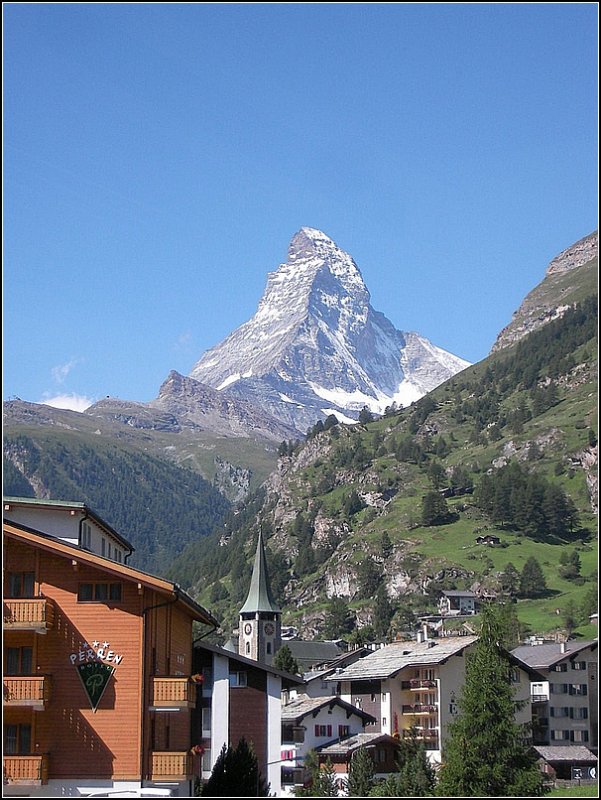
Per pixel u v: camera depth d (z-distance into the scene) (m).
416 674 138.75
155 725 57.03
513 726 81.38
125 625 55.62
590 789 84.88
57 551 55.31
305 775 112.44
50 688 54.78
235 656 78.75
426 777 86.12
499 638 86.31
